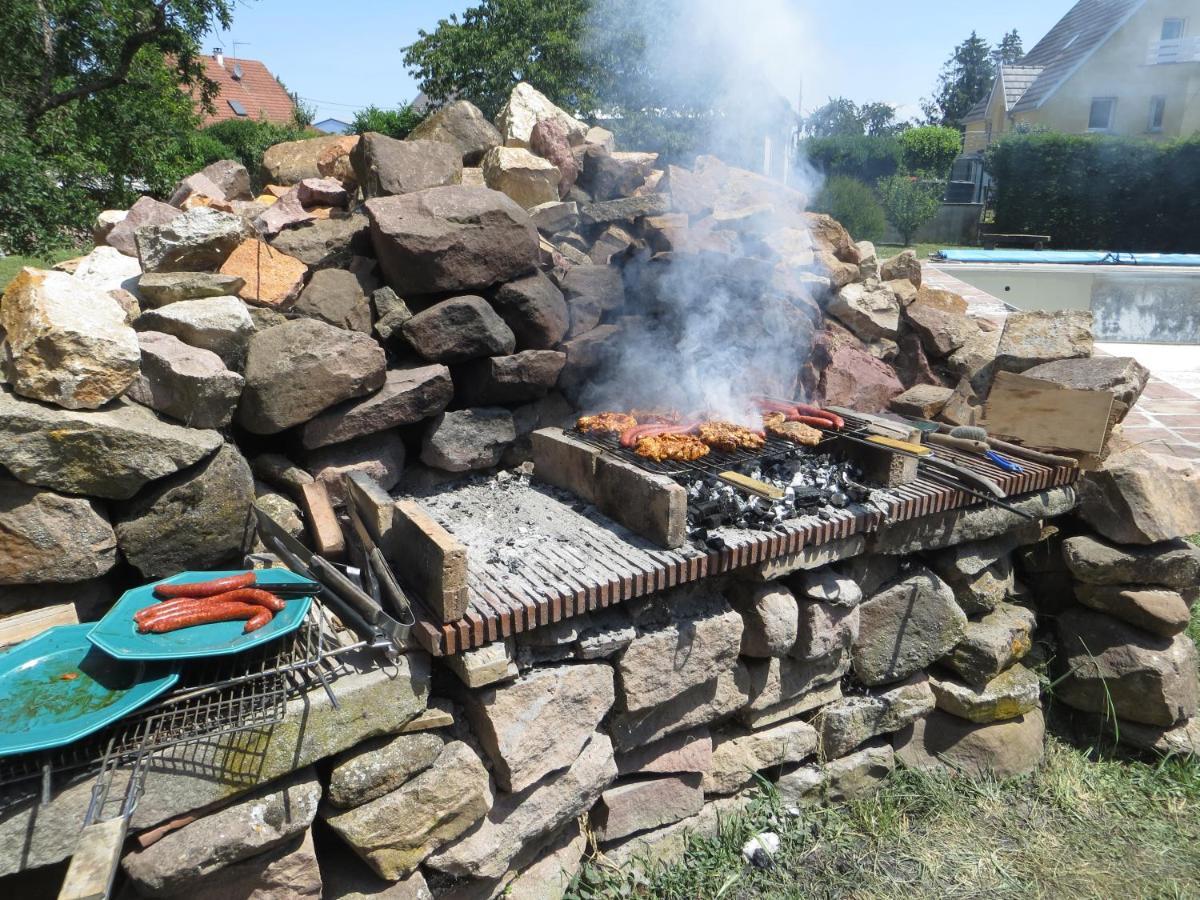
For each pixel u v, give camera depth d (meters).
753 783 3.42
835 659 3.42
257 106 37.25
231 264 3.29
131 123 11.53
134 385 2.67
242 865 2.21
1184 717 3.69
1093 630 3.79
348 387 3.07
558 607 2.63
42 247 7.57
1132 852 3.24
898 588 3.50
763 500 3.26
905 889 3.05
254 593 2.40
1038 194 21.72
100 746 2.05
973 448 3.86
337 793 2.34
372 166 3.89
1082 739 3.86
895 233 20.77
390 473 3.37
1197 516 3.72
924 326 4.71
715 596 3.12
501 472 3.83
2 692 2.12
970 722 3.62
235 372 2.90
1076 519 3.92
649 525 3.04
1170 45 23.61
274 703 2.22
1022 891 3.05
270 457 3.21
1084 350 4.36
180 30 11.59
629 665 2.84
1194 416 7.62
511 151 4.46
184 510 2.67
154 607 2.29
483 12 14.75
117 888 2.23
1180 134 24.23
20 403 2.39
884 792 3.54
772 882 3.07
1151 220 21.06
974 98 54.16
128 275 3.38
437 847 2.54
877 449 3.50
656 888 3.00
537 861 2.93
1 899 2.18
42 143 9.43
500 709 2.58
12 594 2.53
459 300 3.38
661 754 3.12
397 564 2.79
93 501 2.55
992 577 3.72
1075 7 29.89
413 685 2.44
